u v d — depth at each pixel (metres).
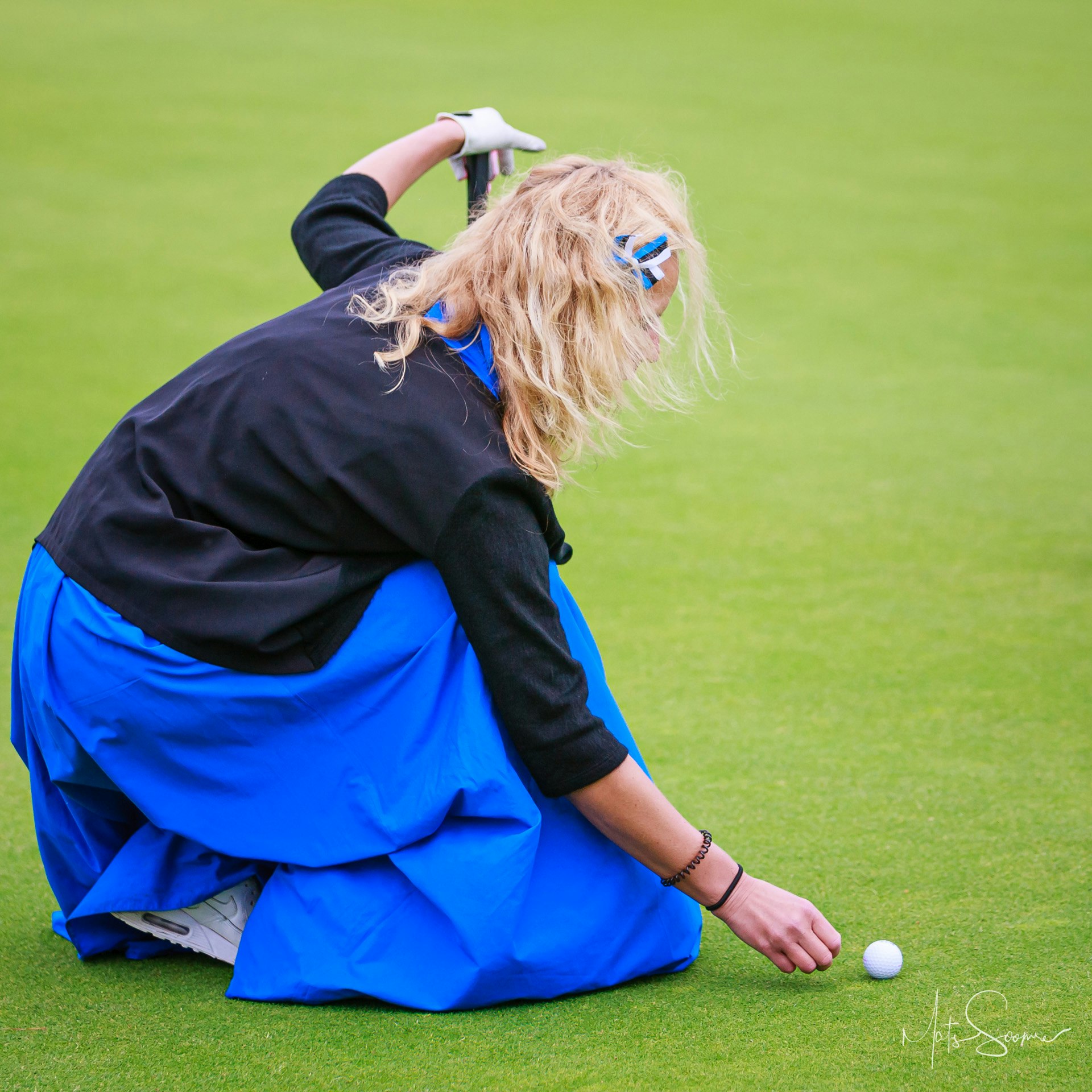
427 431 5.03
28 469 14.73
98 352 19.52
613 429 5.46
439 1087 4.67
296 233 6.86
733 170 32.69
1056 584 11.95
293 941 5.36
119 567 5.23
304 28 47.72
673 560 12.70
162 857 5.67
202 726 5.28
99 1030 5.13
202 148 32.88
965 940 5.94
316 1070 4.79
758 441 16.67
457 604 5.07
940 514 14.03
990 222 29.05
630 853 5.36
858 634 10.73
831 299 23.61
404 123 35.88
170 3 51.16
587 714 5.17
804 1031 5.07
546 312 5.18
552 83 41.25
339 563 5.22
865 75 44.62
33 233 25.92
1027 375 19.69
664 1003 5.34
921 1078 4.71
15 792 7.88
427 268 5.53
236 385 5.27
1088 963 5.68
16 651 5.77
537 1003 5.34
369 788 5.29
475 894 5.12
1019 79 44.53
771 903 5.37
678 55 46.31
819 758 8.30
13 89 37.69
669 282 5.53
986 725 8.85
